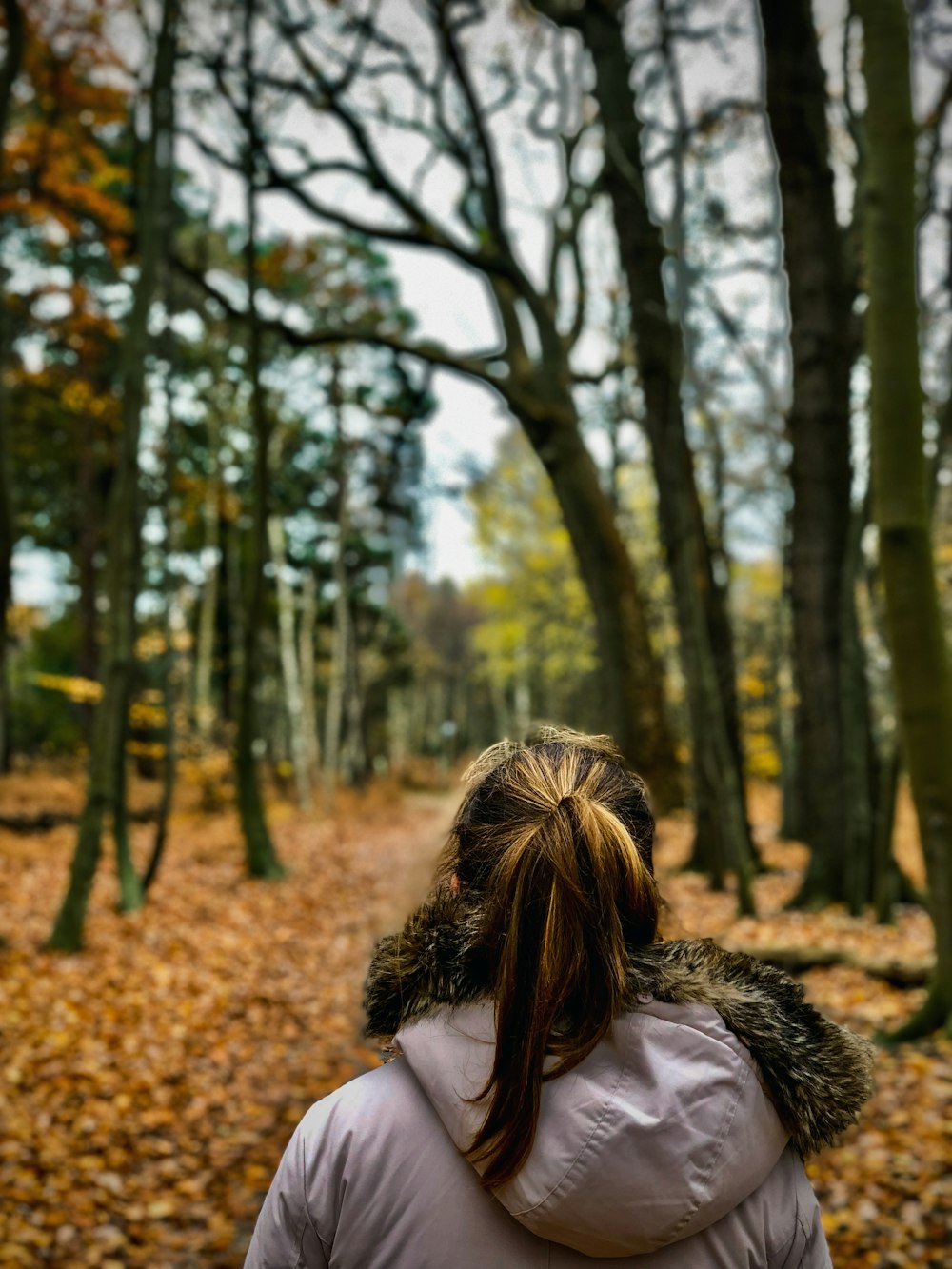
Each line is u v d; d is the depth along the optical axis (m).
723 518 17.42
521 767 1.16
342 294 20.97
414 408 13.48
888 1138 4.49
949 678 5.21
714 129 12.24
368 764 36.72
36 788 20.14
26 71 12.55
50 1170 4.61
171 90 11.38
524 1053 0.95
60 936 9.01
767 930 9.23
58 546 28.52
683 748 18.78
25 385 19.22
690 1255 0.97
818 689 10.98
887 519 5.12
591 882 1.01
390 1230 0.99
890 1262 3.59
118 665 9.80
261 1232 1.05
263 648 34.56
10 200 13.27
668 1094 0.94
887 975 7.27
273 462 25.83
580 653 32.72
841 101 9.32
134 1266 3.89
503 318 13.32
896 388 5.01
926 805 5.29
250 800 14.22
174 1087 5.85
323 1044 6.69
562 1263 0.97
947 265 9.48
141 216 10.64
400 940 1.13
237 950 9.48
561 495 12.53
